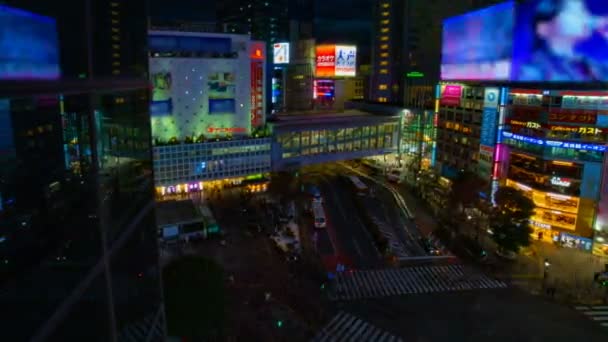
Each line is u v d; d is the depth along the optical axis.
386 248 78.69
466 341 51.09
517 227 73.81
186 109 111.06
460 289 64.31
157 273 22.09
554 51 80.50
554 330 53.56
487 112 94.19
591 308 59.16
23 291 10.22
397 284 65.81
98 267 13.57
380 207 104.06
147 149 20.06
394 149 144.12
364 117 140.62
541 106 81.31
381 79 177.12
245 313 55.59
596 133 74.94
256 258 74.06
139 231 18.64
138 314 18.17
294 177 126.38
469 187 89.38
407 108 140.62
